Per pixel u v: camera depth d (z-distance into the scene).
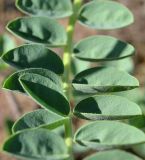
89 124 0.12
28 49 0.13
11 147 0.10
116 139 0.12
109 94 0.13
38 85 0.12
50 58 0.13
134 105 0.12
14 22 0.14
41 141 0.11
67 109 0.12
